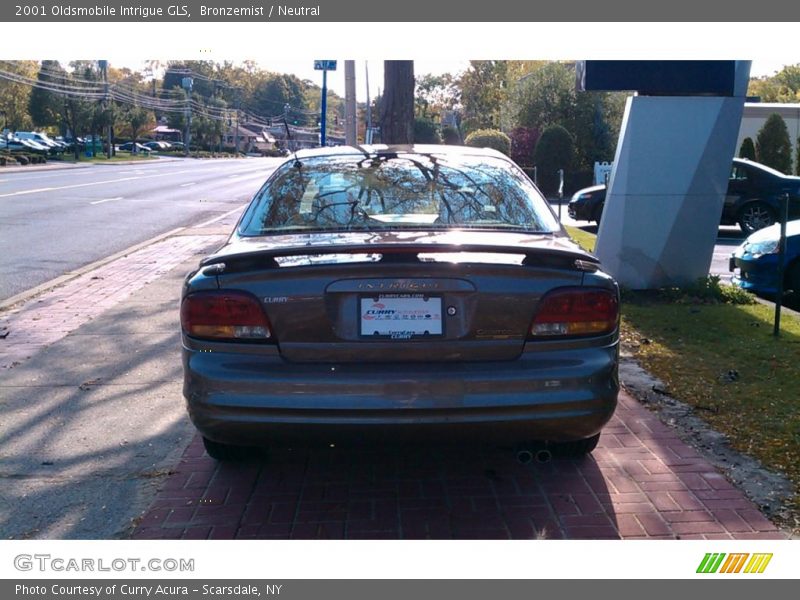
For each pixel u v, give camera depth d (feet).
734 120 28.68
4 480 14.51
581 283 12.33
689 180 28.89
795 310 29.63
